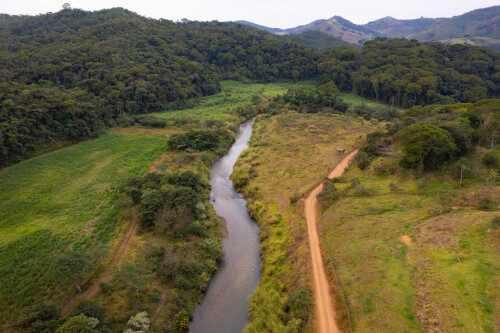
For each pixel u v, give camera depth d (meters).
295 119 109.62
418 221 40.22
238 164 75.06
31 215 47.59
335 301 31.00
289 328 29.27
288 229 46.16
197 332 31.95
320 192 51.41
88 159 71.25
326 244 39.78
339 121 105.25
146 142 84.56
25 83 100.00
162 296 34.31
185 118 106.19
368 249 36.66
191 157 74.25
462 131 51.62
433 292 28.20
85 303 30.33
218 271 40.84
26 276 34.84
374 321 27.27
